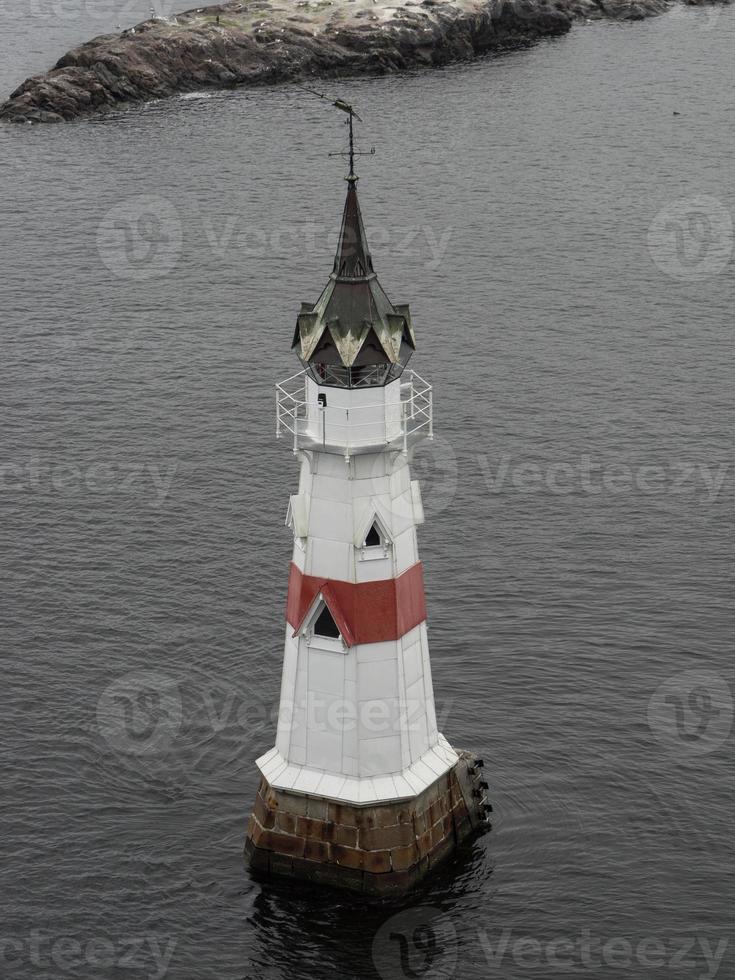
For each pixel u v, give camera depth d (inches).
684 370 5944.9
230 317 6407.5
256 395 5703.7
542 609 4399.6
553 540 4756.4
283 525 4830.2
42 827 3656.5
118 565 4633.4
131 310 6476.4
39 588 4520.2
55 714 4005.9
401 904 3452.3
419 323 6338.6
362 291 3139.8
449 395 5703.7
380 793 3405.5
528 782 3772.1
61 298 6594.5
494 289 6683.1
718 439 5413.4
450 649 4217.5
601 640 4259.4
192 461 5236.2
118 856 3585.1
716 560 4650.6
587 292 6663.4
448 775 3560.5
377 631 3299.7
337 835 3449.8
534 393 5738.2
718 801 3698.3
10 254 7066.9
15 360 6013.8
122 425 5497.1
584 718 3966.5
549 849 3590.1
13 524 4852.4
